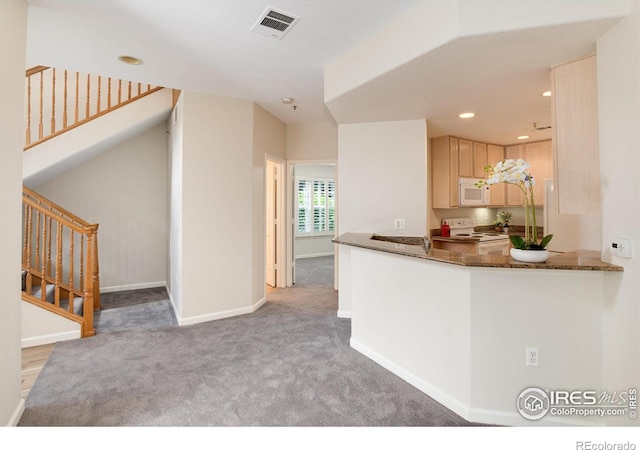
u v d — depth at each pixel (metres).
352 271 3.06
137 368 2.63
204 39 2.54
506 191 5.30
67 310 3.54
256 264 4.28
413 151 3.68
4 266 1.79
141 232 5.37
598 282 1.87
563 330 1.91
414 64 2.26
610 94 1.81
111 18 2.26
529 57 2.15
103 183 5.09
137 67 3.05
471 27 1.89
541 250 1.93
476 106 3.18
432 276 2.26
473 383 2.01
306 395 2.24
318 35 2.50
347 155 3.85
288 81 3.40
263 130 4.44
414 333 2.40
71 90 4.70
